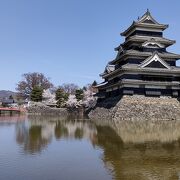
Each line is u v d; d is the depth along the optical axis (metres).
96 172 14.48
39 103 88.31
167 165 15.83
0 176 13.67
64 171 14.63
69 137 27.28
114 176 13.87
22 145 22.42
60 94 89.38
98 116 58.44
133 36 58.03
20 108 86.06
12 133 30.83
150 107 48.50
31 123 45.97
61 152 19.48
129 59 55.12
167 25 59.09
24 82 115.94
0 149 20.56
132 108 48.16
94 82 106.00
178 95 52.62
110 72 59.53
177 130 31.52
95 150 20.19
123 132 30.11
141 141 24.02
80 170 14.84
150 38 57.41
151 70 52.06
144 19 58.62
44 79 118.38
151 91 51.38
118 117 47.09
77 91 93.44
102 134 28.92
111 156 18.12
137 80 51.31
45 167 15.34
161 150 20.00
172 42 57.81
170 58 55.94
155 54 52.94
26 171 14.54
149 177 13.75
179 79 54.16
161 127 34.75
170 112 48.31
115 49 63.88
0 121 51.16
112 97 57.97
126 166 15.66
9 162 16.41
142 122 42.59
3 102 116.94
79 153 19.12
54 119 57.50
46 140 25.27
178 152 19.27
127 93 50.59
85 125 40.34
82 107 82.12
